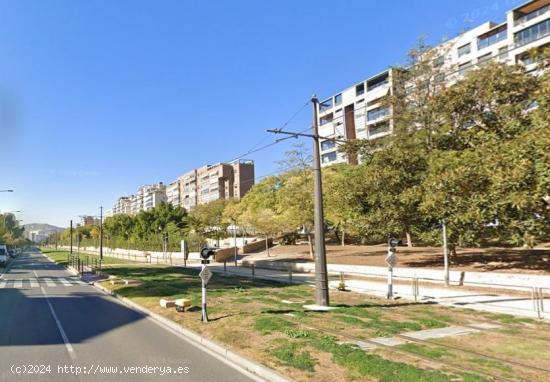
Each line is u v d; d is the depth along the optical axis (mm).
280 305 15852
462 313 13797
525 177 16203
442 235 22375
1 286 26422
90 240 108062
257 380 7664
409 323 11961
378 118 77188
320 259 15367
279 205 41250
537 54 18375
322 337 10086
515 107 21266
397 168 25156
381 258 31000
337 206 29625
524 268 21000
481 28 65500
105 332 11984
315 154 15703
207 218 68688
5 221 122188
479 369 7793
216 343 10117
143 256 62812
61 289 24594
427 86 27828
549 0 57906
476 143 23078
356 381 7160
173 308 15383
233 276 30578
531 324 12086
